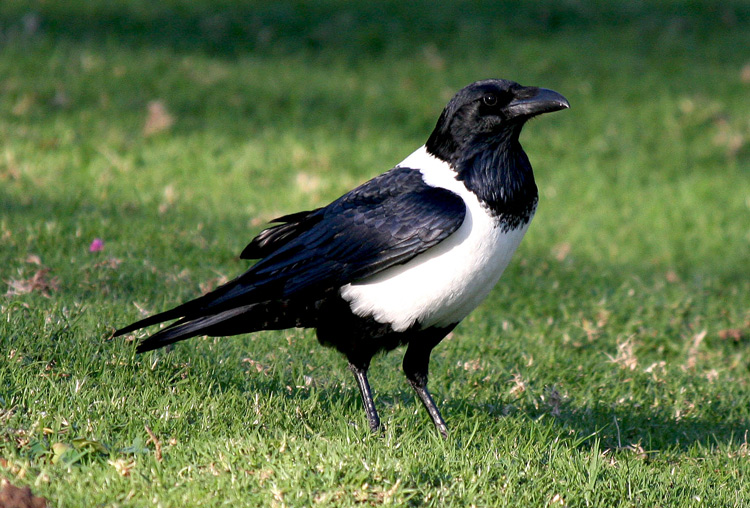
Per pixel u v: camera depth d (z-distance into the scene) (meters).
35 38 21.73
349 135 19.20
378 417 7.67
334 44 23.73
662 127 21.11
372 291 7.53
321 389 8.60
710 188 18.53
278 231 8.05
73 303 9.52
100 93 19.06
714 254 15.70
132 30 23.45
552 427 8.05
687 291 13.22
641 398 9.56
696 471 7.84
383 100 20.88
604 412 9.03
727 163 19.91
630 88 22.70
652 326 11.78
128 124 18.00
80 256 11.41
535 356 10.29
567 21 26.25
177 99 19.38
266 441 6.68
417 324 7.63
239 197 15.67
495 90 7.57
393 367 9.55
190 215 14.26
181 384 7.86
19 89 18.62
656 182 18.80
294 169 17.33
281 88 20.70
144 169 16.27
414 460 6.52
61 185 14.76
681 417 9.19
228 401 7.56
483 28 25.23
